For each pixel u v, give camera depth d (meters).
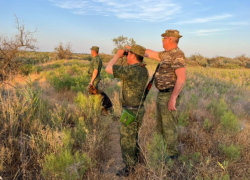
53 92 7.02
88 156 2.76
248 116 5.42
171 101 2.71
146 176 2.64
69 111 4.43
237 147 3.15
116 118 4.58
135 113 2.62
